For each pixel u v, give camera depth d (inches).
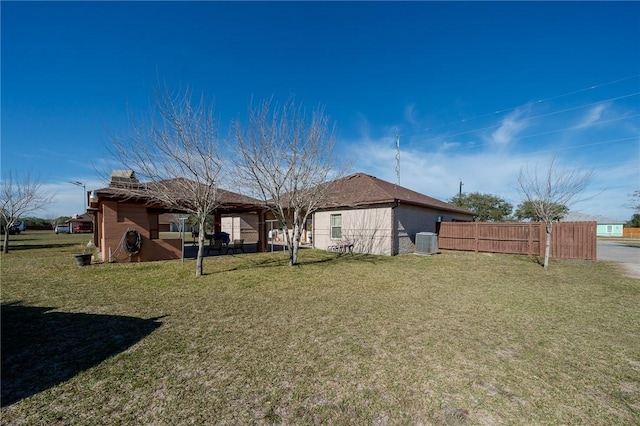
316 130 407.2
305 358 130.5
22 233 1621.6
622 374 119.0
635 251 706.2
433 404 97.8
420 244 567.2
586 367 124.5
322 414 92.0
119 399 99.0
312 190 425.7
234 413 92.0
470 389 107.0
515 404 98.4
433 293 252.5
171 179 341.4
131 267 382.0
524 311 202.7
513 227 575.2
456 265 423.5
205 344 145.1
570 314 196.7
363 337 154.8
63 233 1643.7
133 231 432.8
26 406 94.6
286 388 106.6
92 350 137.6
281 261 452.1
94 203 458.0
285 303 219.8
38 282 291.9
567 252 518.0
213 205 358.9
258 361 127.4
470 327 170.9
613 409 96.2
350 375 116.1
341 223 633.0
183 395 101.7
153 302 221.5
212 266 397.1
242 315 191.0
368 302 223.1
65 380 110.8
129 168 338.6
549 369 122.3
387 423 88.1
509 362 128.2
